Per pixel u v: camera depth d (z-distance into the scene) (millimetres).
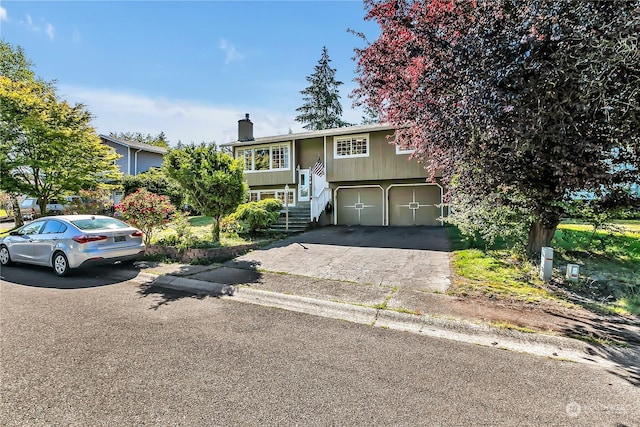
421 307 4906
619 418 2451
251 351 3580
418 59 5773
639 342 3754
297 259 8555
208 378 3006
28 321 4477
